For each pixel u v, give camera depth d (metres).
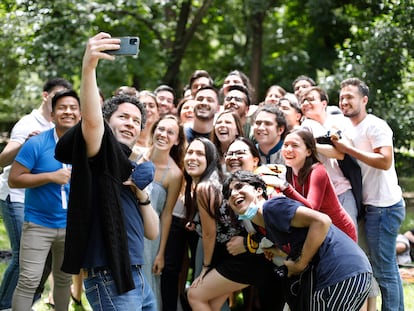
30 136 4.54
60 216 4.28
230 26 16.55
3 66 13.16
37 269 4.23
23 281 4.20
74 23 12.35
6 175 4.74
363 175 4.84
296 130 4.29
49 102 4.88
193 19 16.27
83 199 3.03
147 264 4.57
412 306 5.36
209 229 4.41
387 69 11.38
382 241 4.78
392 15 11.41
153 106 5.64
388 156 4.67
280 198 3.48
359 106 4.85
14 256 4.68
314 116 5.23
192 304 4.45
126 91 5.93
